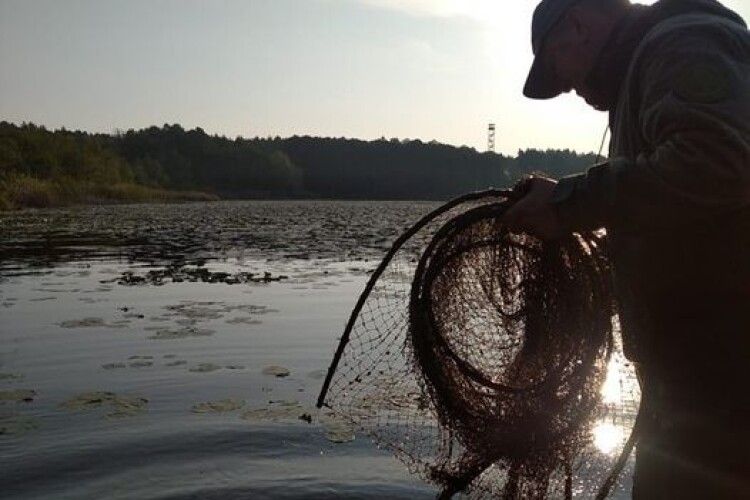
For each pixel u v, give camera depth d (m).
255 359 8.30
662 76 2.54
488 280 3.72
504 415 3.60
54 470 5.16
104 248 23.05
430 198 135.62
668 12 2.77
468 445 3.65
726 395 2.71
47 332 9.81
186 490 4.84
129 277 15.76
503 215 2.98
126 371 7.79
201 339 9.35
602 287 3.53
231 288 14.05
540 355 3.66
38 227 33.88
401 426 4.34
